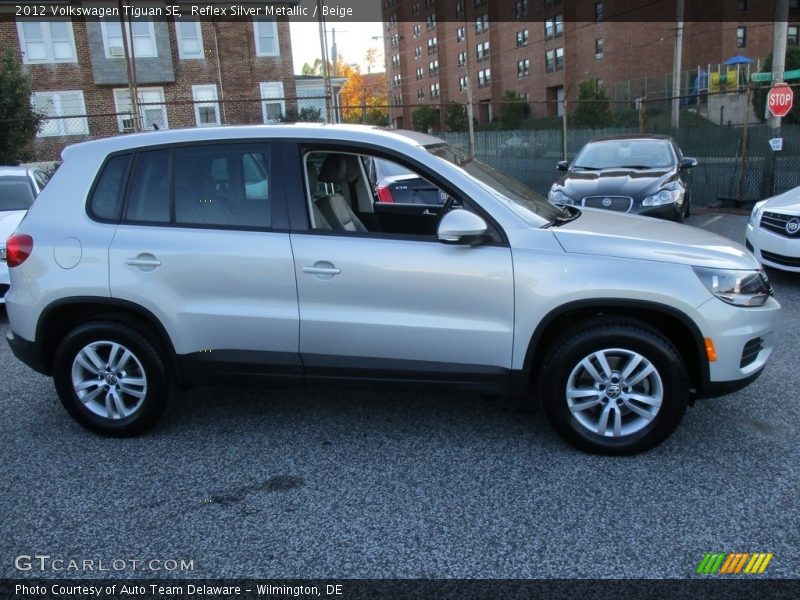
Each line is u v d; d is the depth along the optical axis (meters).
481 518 3.25
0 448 4.11
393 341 3.81
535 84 57.66
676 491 3.42
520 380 3.78
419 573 2.88
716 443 3.91
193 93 28.22
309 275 3.82
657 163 10.09
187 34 27.86
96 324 4.05
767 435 3.99
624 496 3.39
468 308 3.73
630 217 4.46
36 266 4.04
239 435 4.22
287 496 3.50
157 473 3.77
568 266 3.63
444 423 4.31
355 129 4.01
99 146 4.14
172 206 4.01
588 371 3.70
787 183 13.47
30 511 3.41
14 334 4.20
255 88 28.81
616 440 3.75
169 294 3.94
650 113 40.38
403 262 3.74
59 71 26.88
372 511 3.34
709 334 3.58
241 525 3.26
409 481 3.61
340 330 3.84
